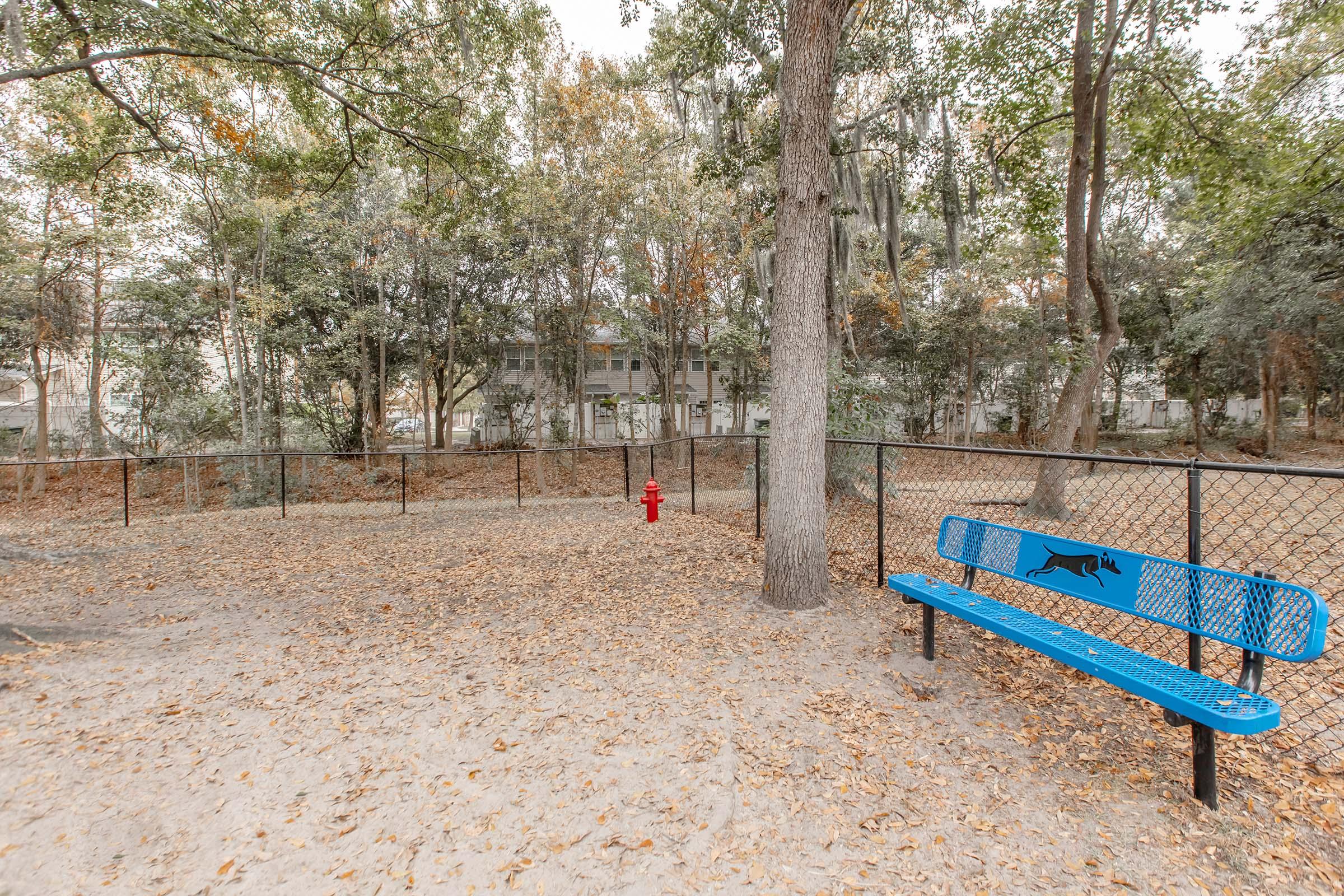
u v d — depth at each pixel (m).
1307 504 9.80
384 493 16.83
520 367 26.88
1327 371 17.88
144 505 15.48
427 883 2.18
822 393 5.09
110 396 19.05
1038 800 2.53
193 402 15.62
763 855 2.28
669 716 3.39
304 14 8.39
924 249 21.69
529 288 20.42
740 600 5.43
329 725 3.40
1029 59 11.06
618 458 22.83
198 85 11.40
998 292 21.91
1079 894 2.03
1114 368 26.94
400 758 3.04
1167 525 8.73
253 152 11.07
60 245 15.31
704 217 18.02
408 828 2.50
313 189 13.72
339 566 7.40
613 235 18.88
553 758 3.01
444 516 11.60
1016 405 27.17
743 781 2.74
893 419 10.80
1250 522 8.73
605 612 5.36
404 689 3.86
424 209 11.86
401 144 10.63
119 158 11.11
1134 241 20.27
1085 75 9.80
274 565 7.43
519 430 25.89
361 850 2.37
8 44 7.09
